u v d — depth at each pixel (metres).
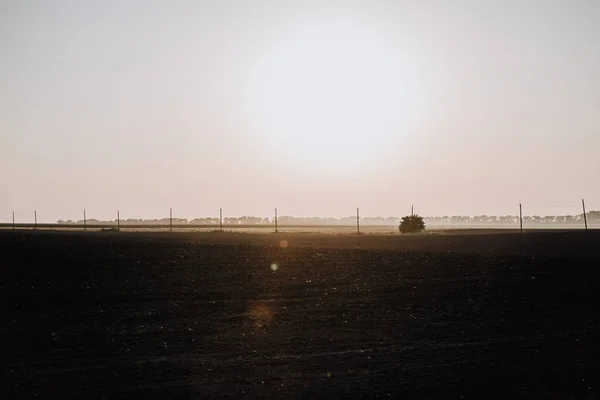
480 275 36.59
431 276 36.53
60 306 27.44
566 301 29.28
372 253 48.66
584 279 34.69
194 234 84.00
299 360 19.11
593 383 16.83
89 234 73.31
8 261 39.25
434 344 21.30
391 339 22.06
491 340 21.92
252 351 20.27
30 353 19.86
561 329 23.69
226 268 39.00
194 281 34.12
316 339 22.00
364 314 26.48
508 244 59.44
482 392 16.06
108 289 31.28
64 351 20.12
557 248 53.28
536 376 17.45
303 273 37.59
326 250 51.28
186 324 24.31
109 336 22.22
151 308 27.27
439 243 62.97
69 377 17.19
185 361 18.91
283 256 45.72
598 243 58.84
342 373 17.67
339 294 31.16
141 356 19.55
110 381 16.80
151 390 15.99
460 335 22.73
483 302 29.12
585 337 22.34
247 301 29.20
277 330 23.44
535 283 33.69
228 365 18.48
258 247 52.97
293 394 15.73
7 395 15.57
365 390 16.11
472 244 60.34
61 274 35.16
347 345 21.16
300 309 27.48
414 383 16.73
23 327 23.50
